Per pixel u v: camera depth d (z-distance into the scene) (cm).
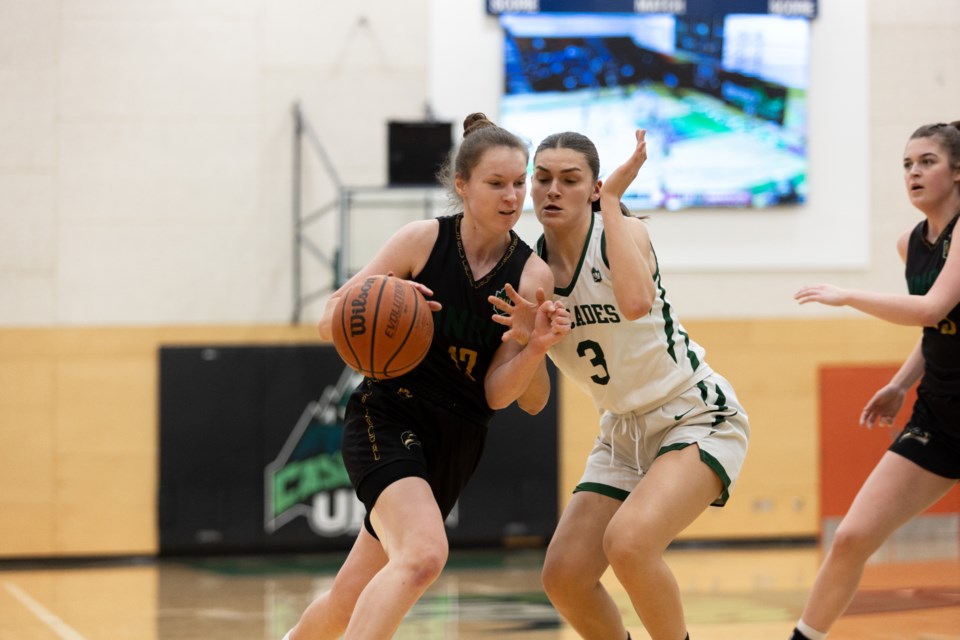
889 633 1162
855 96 2155
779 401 2136
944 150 882
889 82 2170
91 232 2014
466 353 745
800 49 2127
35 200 2005
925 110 2178
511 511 2050
